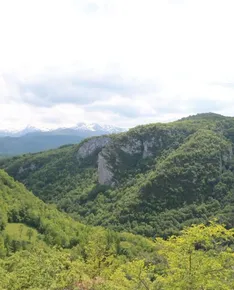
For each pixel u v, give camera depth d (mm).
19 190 132750
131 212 158625
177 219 148875
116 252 93500
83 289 30516
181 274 22641
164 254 26734
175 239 25469
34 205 125500
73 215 181875
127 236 119188
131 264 26203
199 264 22781
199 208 150875
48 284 29109
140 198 163250
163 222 147375
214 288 21328
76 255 67938
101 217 168375
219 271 22359
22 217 111062
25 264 34312
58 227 109812
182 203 158125
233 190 157750
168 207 157500
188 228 24562
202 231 23234
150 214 155625
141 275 25438
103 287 30891
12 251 82062
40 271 31484
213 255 23703
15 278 31953
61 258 33438
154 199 161000
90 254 52656
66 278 29781
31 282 30484
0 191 115500
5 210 106500
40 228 106812
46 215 121125
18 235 95062
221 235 23500
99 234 63094
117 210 165500
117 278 32125
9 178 135500
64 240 101438
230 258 23406
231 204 149250
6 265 43875
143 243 115000
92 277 43844
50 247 90062
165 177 165500
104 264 51250
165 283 24016
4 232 92562
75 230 116438
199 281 21875
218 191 158750
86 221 173000
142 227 147750
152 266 26688
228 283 22156
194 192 160750
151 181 166625
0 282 32531
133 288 25859
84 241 100500
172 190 161250
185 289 22047
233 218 134375
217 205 151625
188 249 22891
